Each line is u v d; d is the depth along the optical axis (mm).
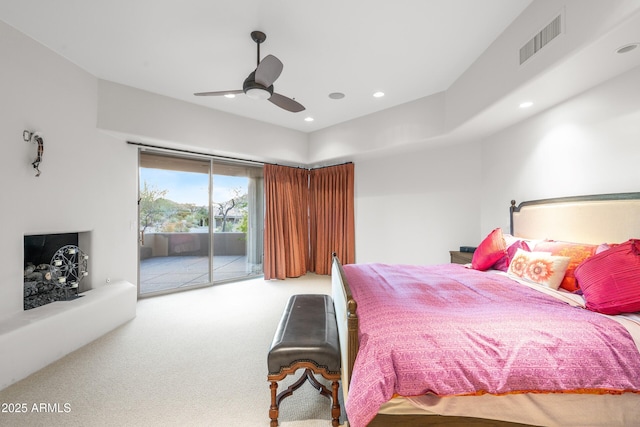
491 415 1253
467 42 2555
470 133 3416
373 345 1276
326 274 5391
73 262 3008
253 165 5062
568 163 2406
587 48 1699
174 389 1918
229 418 1657
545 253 2064
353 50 2658
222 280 4758
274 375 1564
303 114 4309
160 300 3846
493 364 1205
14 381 1956
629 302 1392
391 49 2646
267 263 4973
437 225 4113
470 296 1737
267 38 2475
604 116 2100
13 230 2254
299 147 5109
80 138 2914
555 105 2545
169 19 2229
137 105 3387
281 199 5195
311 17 2209
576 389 1189
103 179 3225
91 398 1812
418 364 1210
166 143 3746
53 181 2617
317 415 1694
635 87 1907
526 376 1186
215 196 4738
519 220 2916
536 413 1239
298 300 2367
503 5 2109
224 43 2543
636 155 1901
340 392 1907
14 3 2025
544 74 2008
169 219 4258
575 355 1217
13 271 2246
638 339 1268
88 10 2117
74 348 2428
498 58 2471
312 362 1578
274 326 2988
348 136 4566
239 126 4328
